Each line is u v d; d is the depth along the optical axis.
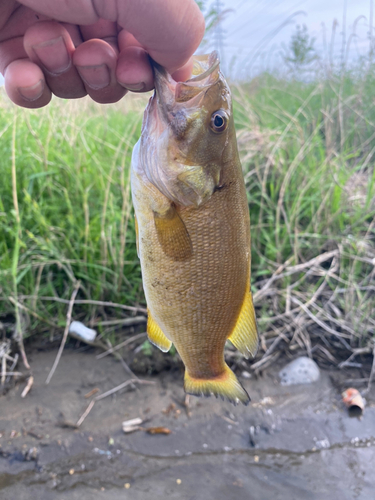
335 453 0.26
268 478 0.25
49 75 0.17
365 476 0.25
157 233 0.16
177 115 0.15
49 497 0.23
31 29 0.16
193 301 0.16
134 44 0.19
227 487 0.24
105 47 0.16
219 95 0.15
